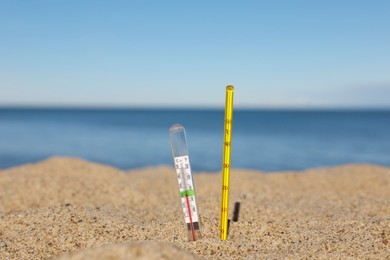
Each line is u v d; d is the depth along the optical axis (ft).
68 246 1.71
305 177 4.06
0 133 13.52
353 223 2.05
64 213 2.09
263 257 1.54
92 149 9.40
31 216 2.09
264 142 11.69
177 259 1.18
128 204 2.85
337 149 9.87
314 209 2.56
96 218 2.02
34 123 20.95
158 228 1.91
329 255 1.54
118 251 1.17
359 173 4.13
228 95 1.61
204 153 8.92
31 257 1.62
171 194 3.26
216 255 1.57
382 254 1.56
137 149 9.52
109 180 3.43
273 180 3.95
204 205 2.53
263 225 1.99
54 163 4.49
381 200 2.84
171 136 1.72
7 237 1.87
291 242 1.77
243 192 3.19
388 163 7.59
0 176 3.39
